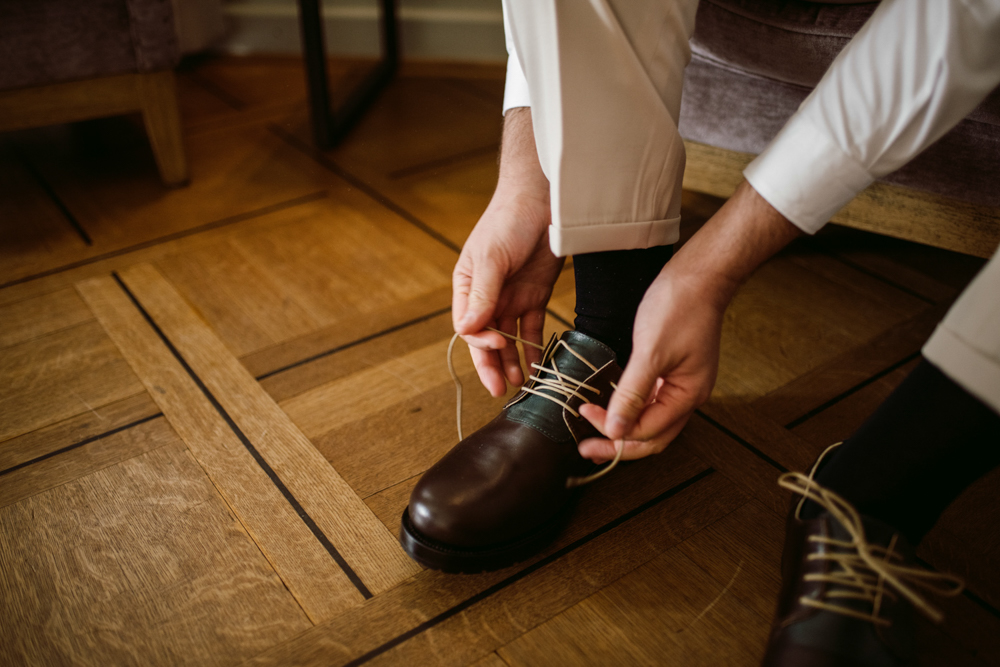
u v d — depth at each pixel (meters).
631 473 0.63
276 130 1.36
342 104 1.43
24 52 0.96
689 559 0.55
